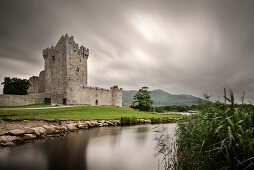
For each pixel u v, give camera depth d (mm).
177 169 6621
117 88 73125
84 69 65500
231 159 4594
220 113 4918
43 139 12008
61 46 59312
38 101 52125
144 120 28750
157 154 8867
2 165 6887
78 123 19094
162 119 25906
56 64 60344
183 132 7938
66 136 13773
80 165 7117
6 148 9328
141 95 64938
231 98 4699
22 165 6930
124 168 6855
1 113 21453
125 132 16547
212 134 5191
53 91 56844
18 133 11234
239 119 4477
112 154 8820
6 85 55688
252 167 4223
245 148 4359
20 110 27406
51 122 18422
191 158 6117
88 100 60219
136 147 10422
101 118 25906
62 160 7703
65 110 32406
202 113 5801
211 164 5000
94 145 10852
